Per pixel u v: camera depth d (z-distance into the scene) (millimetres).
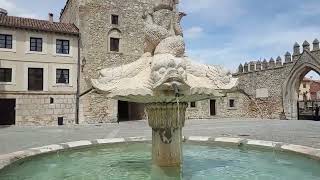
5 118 24953
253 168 5867
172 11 6145
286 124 23016
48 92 26125
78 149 8289
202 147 8680
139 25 30078
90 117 27219
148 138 9703
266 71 32875
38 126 24406
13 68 25078
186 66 5398
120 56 29094
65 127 22922
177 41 5691
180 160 5758
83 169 6105
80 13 27828
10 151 9922
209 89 5352
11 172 5797
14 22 25594
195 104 32875
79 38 27625
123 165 6480
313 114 30125
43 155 7160
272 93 32031
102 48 28359
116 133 16953
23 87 25297
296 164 6035
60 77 26812
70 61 27094
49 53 26328
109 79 5570
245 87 35781
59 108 26453
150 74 5137
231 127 20594
